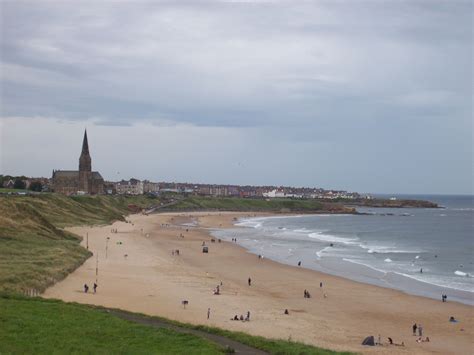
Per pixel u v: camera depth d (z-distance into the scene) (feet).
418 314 185.68
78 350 92.63
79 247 283.18
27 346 90.94
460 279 264.11
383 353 134.10
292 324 160.76
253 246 392.47
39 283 174.50
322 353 113.39
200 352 99.50
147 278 222.48
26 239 269.03
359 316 179.83
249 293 209.05
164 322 131.34
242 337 121.29
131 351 95.86
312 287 229.86
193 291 201.67
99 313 124.88
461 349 144.77
